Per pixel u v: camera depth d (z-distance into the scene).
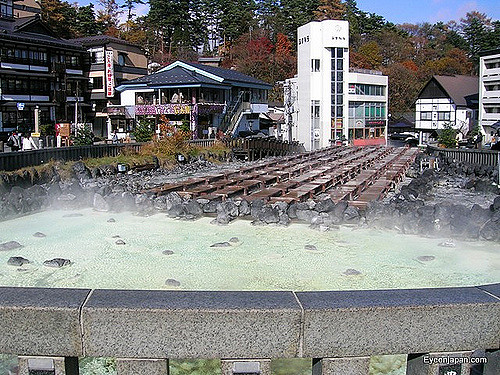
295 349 3.35
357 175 28.08
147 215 18.94
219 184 23.72
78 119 45.16
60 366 3.41
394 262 12.88
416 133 69.75
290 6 81.25
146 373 3.39
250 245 14.59
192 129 40.22
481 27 89.62
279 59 69.44
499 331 3.47
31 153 23.52
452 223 15.55
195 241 15.08
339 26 55.00
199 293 3.62
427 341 3.42
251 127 51.03
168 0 75.62
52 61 42.09
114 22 75.62
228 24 77.75
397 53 85.25
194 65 45.38
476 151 33.28
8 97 37.62
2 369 6.60
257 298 3.52
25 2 49.25
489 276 11.77
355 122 58.94
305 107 56.53
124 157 31.28
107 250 14.04
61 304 3.36
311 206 18.36
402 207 17.31
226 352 3.34
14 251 13.88
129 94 45.44
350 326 3.35
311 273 11.95
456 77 62.44
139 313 3.29
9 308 3.33
